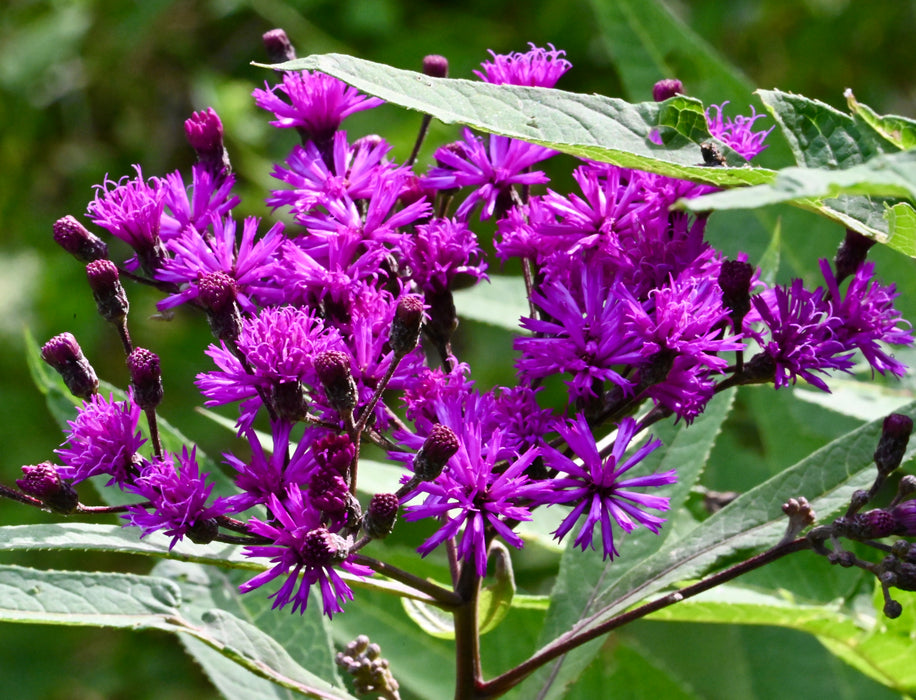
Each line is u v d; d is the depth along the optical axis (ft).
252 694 1.05
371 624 1.26
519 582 1.86
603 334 0.87
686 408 0.87
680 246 0.89
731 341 0.86
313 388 0.89
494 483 0.85
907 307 1.28
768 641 1.48
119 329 0.91
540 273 0.92
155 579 0.93
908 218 0.84
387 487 1.13
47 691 2.25
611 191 0.90
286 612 1.07
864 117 0.85
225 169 0.97
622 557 1.06
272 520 0.86
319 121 0.97
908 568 0.87
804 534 0.93
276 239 0.92
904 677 1.09
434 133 2.20
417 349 0.92
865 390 1.25
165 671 2.32
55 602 0.91
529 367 0.87
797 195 0.73
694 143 0.86
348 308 0.90
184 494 0.86
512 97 0.83
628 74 1.34
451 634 1.00
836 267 0.92
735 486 1.49
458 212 0.94
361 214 0.95
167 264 0.92
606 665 1.26
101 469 0.88
